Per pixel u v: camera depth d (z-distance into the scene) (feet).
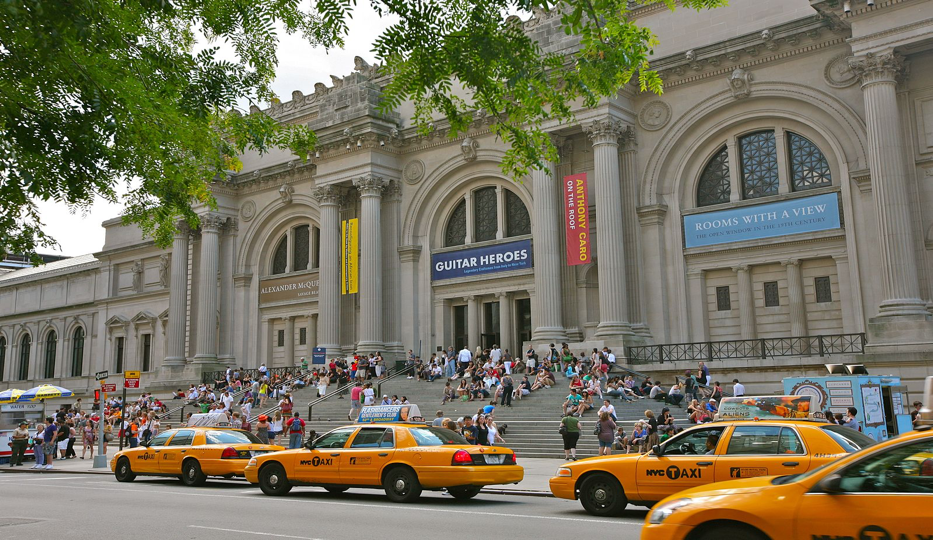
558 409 92.94
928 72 93.30
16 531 39.40
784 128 105.40
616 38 45.39
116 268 198.18
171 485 67.36
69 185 37.96
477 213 133.39
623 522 41.47
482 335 130.52
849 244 98.07
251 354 156.46
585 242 112.98
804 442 38.91
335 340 138.10
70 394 141.18
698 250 109.50
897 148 89.04
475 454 51.03
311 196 151.94
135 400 176.45
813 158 103.71
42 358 215.31
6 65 33.37
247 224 161.17
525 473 70.03
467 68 42.34
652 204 111.75
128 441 114.32
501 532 37.99
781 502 22.93
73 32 32.45
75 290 208.74
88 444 119.85
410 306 135.33
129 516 44.98
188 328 163.84
